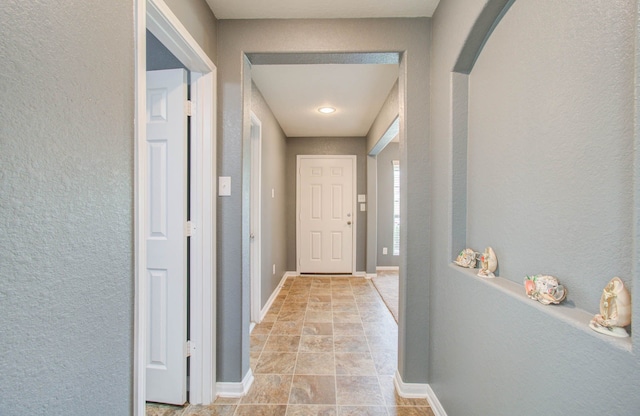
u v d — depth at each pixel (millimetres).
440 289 1479
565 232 789
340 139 4590
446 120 1402
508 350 924
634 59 578
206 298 1575
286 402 1608
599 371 612
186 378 1589
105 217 775
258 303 2754
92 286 737
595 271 700
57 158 639
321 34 1638
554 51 824
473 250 1297
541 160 879
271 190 3367
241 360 1659
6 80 536
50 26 615
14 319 563
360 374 1887
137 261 889
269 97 2871
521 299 859
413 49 1627
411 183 1634
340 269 4621
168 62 1595
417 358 1650
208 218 1567
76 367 698
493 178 1146
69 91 665
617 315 598
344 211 4613
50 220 627
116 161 811
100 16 751
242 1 1499
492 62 1153
